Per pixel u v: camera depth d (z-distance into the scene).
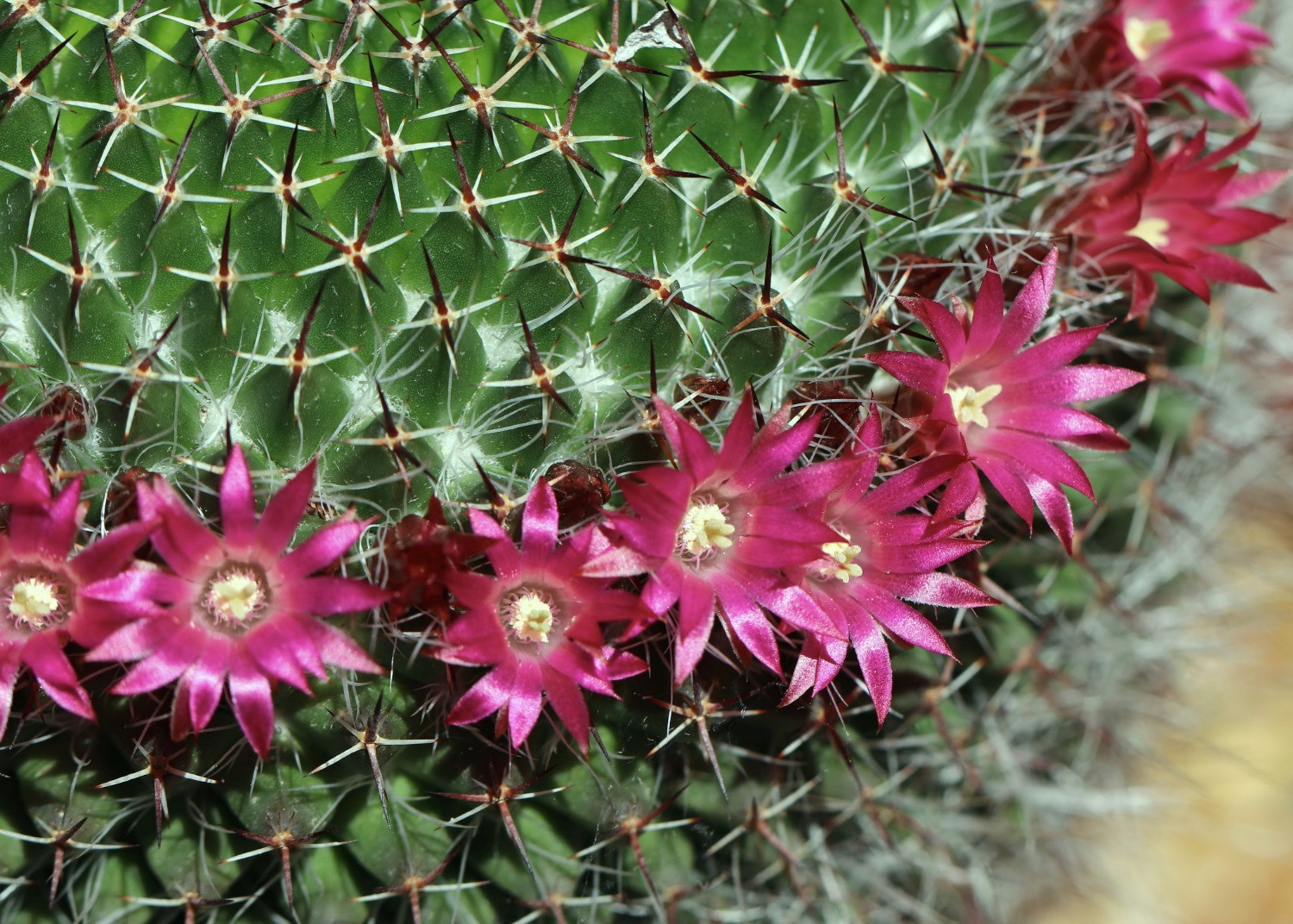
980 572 0.22
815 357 0.21
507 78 0.21
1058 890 0.26
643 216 0.21
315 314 0.20
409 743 0.21
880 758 0.23
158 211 0.20
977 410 0.20
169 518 0.19
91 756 0.21
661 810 0.21
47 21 0.21
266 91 0.21
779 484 0.20
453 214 0.20
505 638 0.20
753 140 0.21
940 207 0.22
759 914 0.23
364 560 0.20
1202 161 0.22
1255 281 0.22
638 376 0.21
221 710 0.21
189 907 0.21
